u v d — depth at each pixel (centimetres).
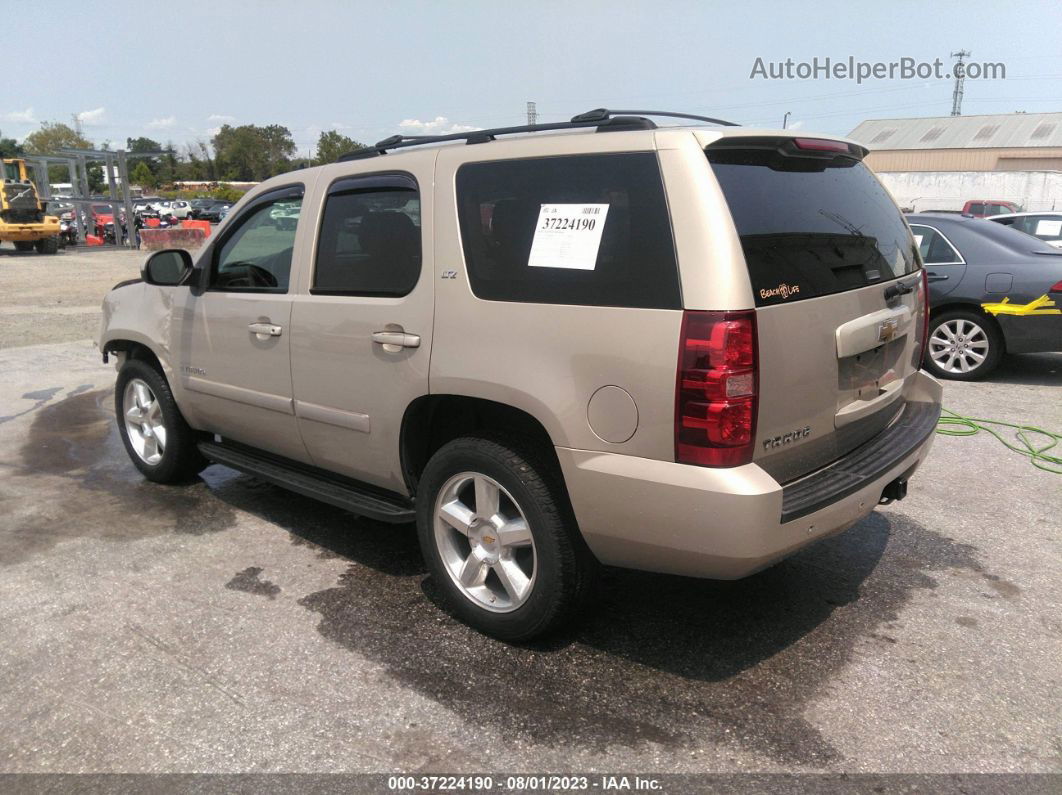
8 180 2773
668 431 264
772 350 266
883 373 341
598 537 288
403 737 270
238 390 425
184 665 312
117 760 260
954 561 400
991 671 306
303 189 392
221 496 497
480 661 314
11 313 1315
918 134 5794
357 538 433
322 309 368
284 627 340
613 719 279
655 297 265
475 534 328
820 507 279
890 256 350
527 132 324
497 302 302
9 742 269
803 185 306
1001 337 745
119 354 538
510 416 318
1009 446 575
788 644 325
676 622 343
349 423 365
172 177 10156
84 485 518
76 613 352
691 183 263
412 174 337
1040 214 1108
